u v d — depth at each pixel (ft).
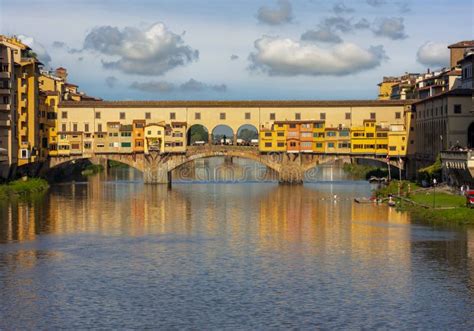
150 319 206.18
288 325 201.36
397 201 457.27
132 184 646.33
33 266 266.57
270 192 561.02
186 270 260.62
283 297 225.76
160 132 650.84
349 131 649.61
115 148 653.71
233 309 214.48
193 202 483.10
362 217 394.52
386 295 227.81
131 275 253.24
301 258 279.69
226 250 296.92
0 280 246.27
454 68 643.86
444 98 523.70
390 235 327.88
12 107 546.26
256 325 201.36
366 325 201.36
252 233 341.41
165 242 316.60
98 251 295.07
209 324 202.18
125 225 368.07
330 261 273.95
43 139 632.79
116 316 208.74
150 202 481.46
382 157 644.69
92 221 382.22
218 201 490.49
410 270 258.37
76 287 237.66
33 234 336.08
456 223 360.28
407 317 207.62
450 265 265.54
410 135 637.30
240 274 254.06
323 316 208.44
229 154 654.53
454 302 220.64
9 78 534.37
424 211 398.21
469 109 510.99
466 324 202.28
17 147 565.53
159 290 233.96
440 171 497.87
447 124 515.91
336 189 588.09
